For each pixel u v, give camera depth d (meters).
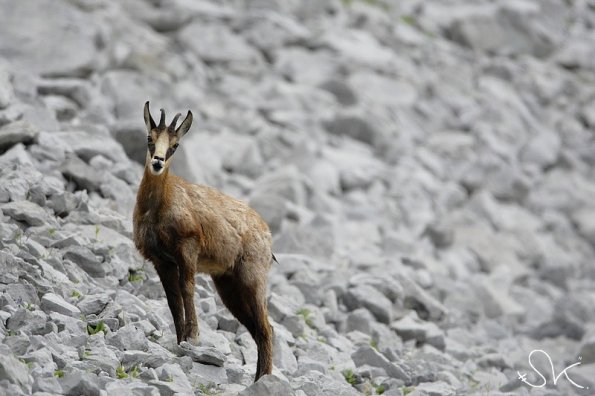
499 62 90.06
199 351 26.89
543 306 50.97
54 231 33.34
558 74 92.56
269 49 77.69
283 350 31.47
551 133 80.25
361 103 73.50
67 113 48.44
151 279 33.53
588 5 109.00
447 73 84.88
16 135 38.94
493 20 95.06
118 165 41.50
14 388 21.59
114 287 32.03
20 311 25.91
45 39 57.91
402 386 32.16
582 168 77.44
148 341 27.28
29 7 59.69
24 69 55.56
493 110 80.12
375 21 88.88
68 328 26.61
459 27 94.12
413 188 62.84
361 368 32.97
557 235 65.44
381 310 39.47
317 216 49.91
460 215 61.88
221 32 75.31
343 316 38.75
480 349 41.09
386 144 68.56
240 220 28.55
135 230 27.36
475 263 55.56
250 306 28.61
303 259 41.97
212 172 53.03
